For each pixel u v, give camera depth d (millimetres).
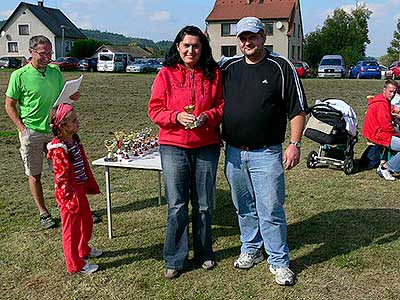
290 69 3383
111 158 4367
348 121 6637
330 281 3674
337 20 52594
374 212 5133
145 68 36281
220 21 45750
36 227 4785
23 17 59312
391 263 3945
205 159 3559
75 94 4066
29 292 3572
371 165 7059
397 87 6578
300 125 3398
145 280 3727
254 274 3791
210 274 3803
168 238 3691
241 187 3730
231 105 3479
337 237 4477
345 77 31938
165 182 3582
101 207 5398
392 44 52156
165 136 3514
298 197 5672
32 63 4531
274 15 45281
